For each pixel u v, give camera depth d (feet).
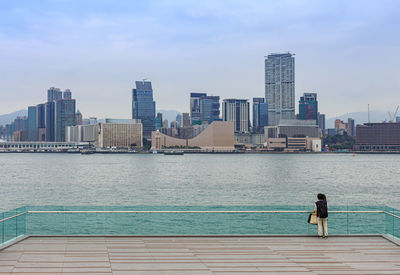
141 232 86.12
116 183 429.79
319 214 82.84
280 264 65.67
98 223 85.97
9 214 80.02
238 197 311.27
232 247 76.84
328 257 69.87
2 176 535.19
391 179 483.51
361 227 87.30
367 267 63.98
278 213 86.99
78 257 69.41
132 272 61.31
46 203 286.46
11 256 69.92
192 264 65.67
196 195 323.78
